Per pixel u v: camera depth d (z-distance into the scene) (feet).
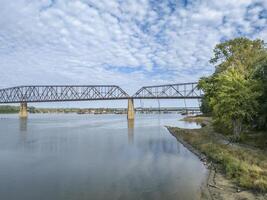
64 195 74.43
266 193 68.49
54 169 104.37
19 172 100.17
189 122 414.41
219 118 160.66
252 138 147.64
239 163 90.68
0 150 154.61
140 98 622.13
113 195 73.67
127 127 339.16
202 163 109.40
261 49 216.74
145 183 83.41
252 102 142.00
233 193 70.44
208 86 201.16
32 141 197.88
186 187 78.28
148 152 140.36
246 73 178.40
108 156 130.31
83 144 177.58
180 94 615.57
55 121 533.96
